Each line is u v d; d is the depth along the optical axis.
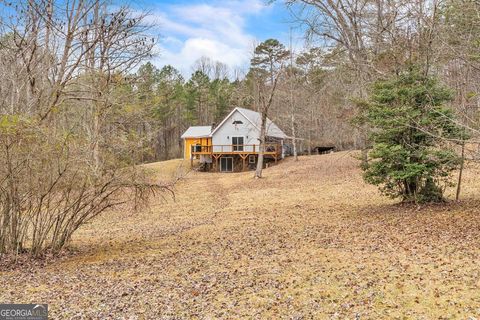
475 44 8.95
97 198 9.45
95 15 10.58
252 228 11.84
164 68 55.91
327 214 13.16
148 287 6.70
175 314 5.41
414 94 11.32
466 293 5.34
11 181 8.41
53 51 10.25
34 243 9.04
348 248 8.43
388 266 6.86
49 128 8.73
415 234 9.00
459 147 11.70
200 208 17.62
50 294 6.50
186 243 10.49
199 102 60.09
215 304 5.73
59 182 8.79
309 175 25.61
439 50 11.20
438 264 6.68
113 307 5.75
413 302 5.26
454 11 9.34
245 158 38.84
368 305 5.29
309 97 34.78
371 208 13.20
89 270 8.11
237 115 40.50
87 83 9.88
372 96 12.63
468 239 8.04
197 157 43.19
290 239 9.88
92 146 8.91
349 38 19.70
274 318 5.13
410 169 11.38
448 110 10.60
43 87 9.58
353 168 24.78
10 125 7.88
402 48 13.50
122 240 11.59
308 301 5.62
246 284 6.56
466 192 13.59
